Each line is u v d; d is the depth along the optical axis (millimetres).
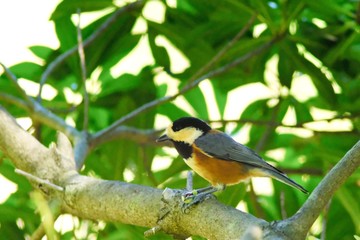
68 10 11539
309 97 13055
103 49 11867
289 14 10797
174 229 7129
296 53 11227
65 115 12508
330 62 11570
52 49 12258
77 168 9617
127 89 12492
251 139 12703
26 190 10344
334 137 12117
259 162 8969
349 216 11492
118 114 12484
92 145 10289
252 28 12375
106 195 7770
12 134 8633
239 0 10938
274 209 11875
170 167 10836
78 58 11844
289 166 12383
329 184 6293
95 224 9734
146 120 12625
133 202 7469
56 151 8562
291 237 6078
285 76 11367
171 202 7133
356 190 11117
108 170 11883
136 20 11914
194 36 11453
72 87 12430
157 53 11992
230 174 9047
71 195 8078
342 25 11617
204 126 9445
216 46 11977
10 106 12180
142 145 12164
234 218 6539
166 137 9523
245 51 12078
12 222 10406
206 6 11922
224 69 11305
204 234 6793
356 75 12320
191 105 12617
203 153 9094
